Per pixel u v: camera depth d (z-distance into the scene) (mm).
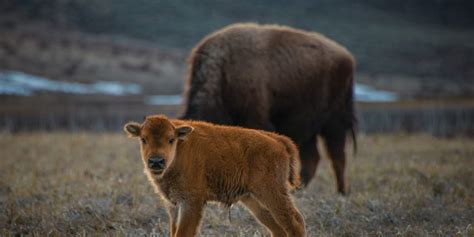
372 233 28766
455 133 83062
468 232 26812
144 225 30016
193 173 25578
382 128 91375
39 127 96312
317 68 44781
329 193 37531
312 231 28750
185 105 39656
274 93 42438
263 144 26828
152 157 24969
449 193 35594
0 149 53344
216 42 41188
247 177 26641
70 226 29078
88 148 54000
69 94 157625
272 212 26625
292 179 28062
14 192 35281
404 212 31312
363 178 41781
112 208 31000
